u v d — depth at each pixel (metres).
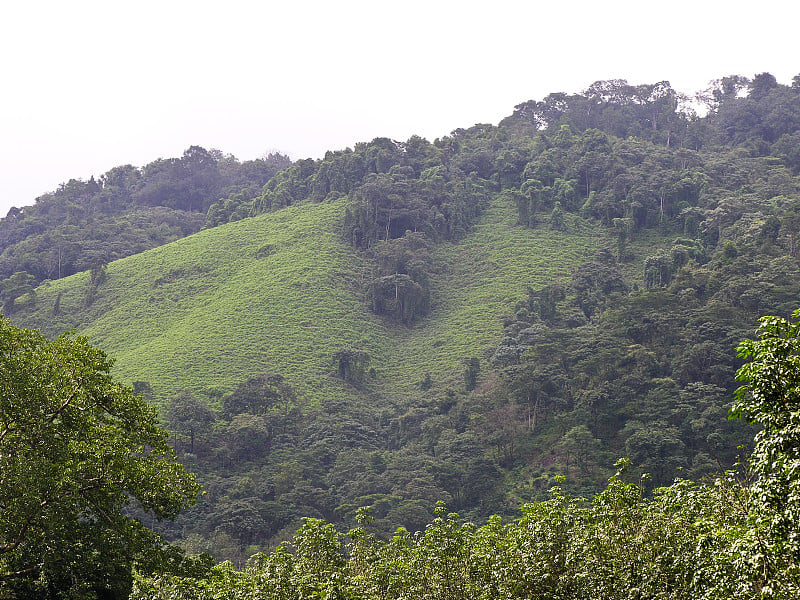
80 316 144.38
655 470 70.25
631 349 88.06
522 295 135.12
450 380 113.88
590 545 25.83
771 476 16.97
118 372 114.75
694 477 65.94
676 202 149.12
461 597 29.44
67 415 28.02
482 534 31.92
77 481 25.75
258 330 129.12
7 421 26.52
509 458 85.00
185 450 92.06
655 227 147.38
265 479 86.62
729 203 136.00
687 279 100.50
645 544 24.92
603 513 26.88
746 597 17.98
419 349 129.75
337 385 116.06
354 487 83.25
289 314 134.75
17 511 24.27
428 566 30.19
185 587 30.97
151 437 29.33
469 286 146.00
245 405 101.81
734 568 18.50
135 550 26.67
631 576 24.45
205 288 148.50
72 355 28.47
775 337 18.22
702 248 127.81
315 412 104.88
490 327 128.12
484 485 82.12
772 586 17.05
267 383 106.50
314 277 146.00
